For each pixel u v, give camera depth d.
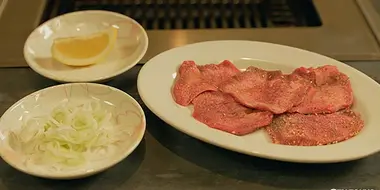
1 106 0.61
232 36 0.71
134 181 0.53
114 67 0.65
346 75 0.61
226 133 0.54
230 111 0.56
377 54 0.68
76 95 0.58
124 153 0.51
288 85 0.59
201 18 0.82
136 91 0.63
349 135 0.54
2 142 0.53
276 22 0.81
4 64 0.66
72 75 0.63
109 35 0.66
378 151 0.52
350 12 0.75
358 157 0.51
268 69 0.64
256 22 0.81
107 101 0.58
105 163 0.51
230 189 0.52
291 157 0.51
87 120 0.54
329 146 0.53
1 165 0.54
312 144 0.53
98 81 0.61
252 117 0.56
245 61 0.64
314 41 0.70
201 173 0.54
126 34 0.69
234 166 0.54
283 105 0.57
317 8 0.76
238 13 0.83
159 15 0.82
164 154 0.55
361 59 0.67
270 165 0.54
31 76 0.65
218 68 0.62
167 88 0.59
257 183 0.53
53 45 0.65
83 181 0.53
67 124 0.54
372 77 0.65
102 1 0.84
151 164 0.54
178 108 0.57
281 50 0.65
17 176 0.53
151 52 0.68
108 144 0.54
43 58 0.66
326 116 0.57
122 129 0.55
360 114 0.57
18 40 0.70
